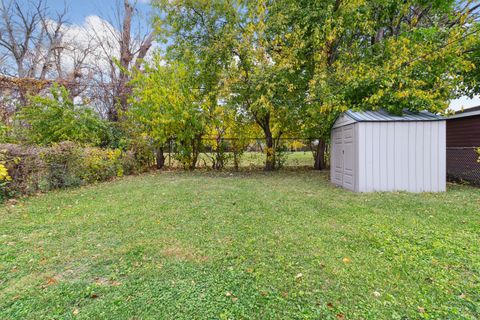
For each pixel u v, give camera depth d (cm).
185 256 252
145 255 255
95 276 219
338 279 211
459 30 592
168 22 894
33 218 369
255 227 330
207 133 978
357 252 258
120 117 1037
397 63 589
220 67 844
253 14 800
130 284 206
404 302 182
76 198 490
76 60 1627
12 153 498
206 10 835
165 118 840
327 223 344
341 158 620
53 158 576
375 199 470
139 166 907
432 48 598
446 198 474
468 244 271
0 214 388
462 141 798
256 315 172
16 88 966
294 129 970
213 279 213
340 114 620
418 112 583
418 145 540
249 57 764
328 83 684
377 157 543
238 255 253
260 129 1012
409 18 792
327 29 704
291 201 462
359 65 658
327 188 593
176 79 866
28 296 191
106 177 720
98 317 170
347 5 691
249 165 1032
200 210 407
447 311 172
